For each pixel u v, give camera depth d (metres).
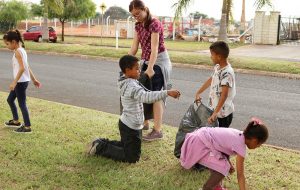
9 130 6.47
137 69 5.10
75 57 19.11
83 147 5.74
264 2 16.59
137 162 5.30
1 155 5.42
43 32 29.39
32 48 21.42
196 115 5.17
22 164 5.14
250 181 4.86
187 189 4.59
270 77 13.76
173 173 5.00
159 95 4.82
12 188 4.52
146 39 6.00
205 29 35.97
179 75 13.78
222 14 18.30
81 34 40.16
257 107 9.14
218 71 5.02
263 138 4.07
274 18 26.48
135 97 4.96
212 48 4.94
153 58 5.88
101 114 7.71
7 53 20.31
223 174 4.26
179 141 5.16
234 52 22.05
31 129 6.50
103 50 19.59
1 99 8.62
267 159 5.54
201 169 5.07
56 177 4.80
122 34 37.16
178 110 8.62
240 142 4.16
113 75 13.46
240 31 32.38
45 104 8.40
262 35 27.16
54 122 6.96
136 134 5.20
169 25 35.47
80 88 11.01
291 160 5.54
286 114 8.52
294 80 13.16
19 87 6.21
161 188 4.61
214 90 5.07
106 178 4.76
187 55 17.34
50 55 19.94
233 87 5.00
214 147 4.28
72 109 8.03
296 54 21.09
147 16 5.90
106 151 5.33
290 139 6.78
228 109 5.04
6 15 36.66
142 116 5.25
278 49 23.91
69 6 31.31
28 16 37.94
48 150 5.59
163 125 7.16
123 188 4.57
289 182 4.84
